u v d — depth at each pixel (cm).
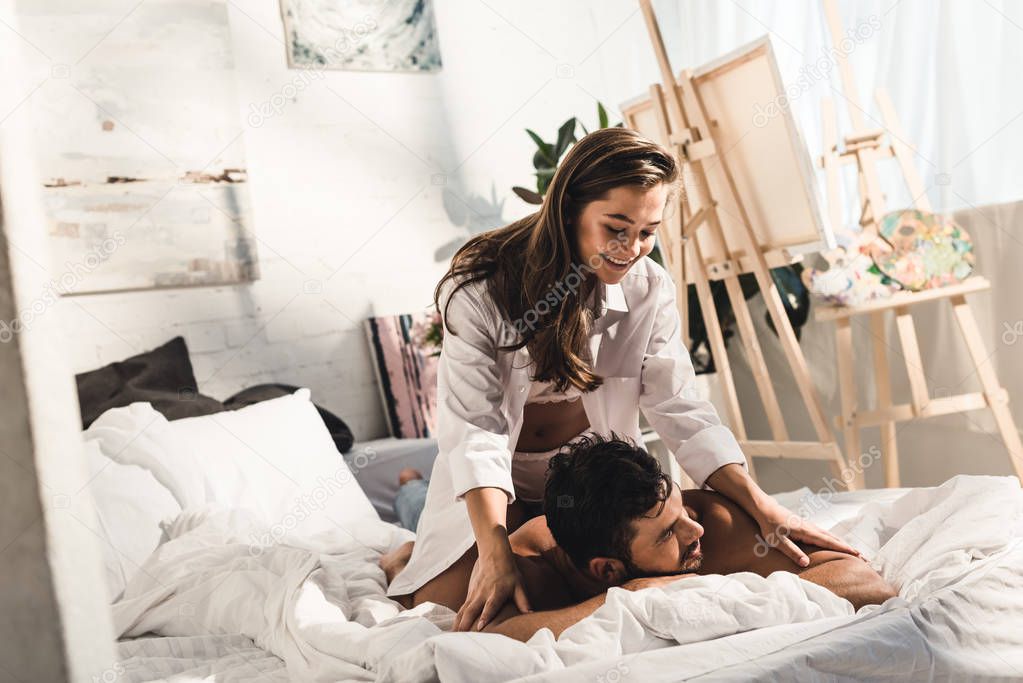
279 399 254
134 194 277
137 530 195
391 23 325
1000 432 244
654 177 129
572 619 113
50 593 64
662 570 126
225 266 291
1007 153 254
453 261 150
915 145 279
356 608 143
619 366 155
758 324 327
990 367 243
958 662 106
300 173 309
